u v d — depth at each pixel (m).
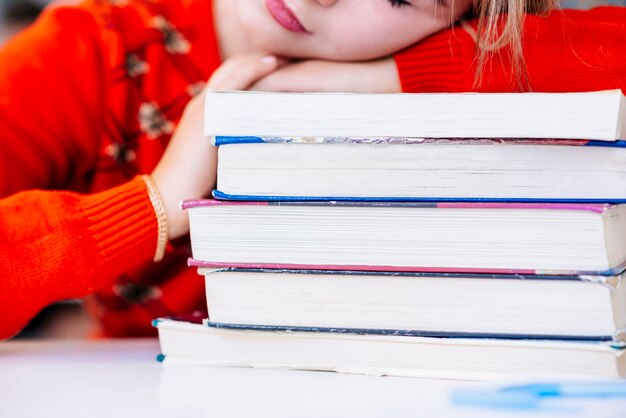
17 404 0.54
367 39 0.92
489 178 0.61
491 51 0.87
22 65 1.03
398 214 0.62
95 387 0.59
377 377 0.62
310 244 0.63
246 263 0.64
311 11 0.89
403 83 0.93
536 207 0.59
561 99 0.58
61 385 0.60
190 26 1.12
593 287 0.59
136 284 1.13
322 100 0.62
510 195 0.61
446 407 0.51
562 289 0.59
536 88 0.86
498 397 0.50
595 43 0.85
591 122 0.58
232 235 0.64
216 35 1.12
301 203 0.63
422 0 0.90
